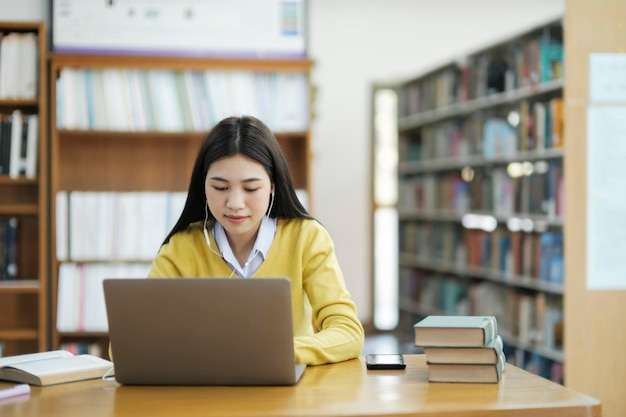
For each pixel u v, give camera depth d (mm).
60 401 1686
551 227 5156
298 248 2176
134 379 1818
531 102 5020
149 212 3977
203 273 2203
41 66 3875
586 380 4027
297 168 4215
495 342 1849
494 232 5578
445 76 6348
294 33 4027
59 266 3951
